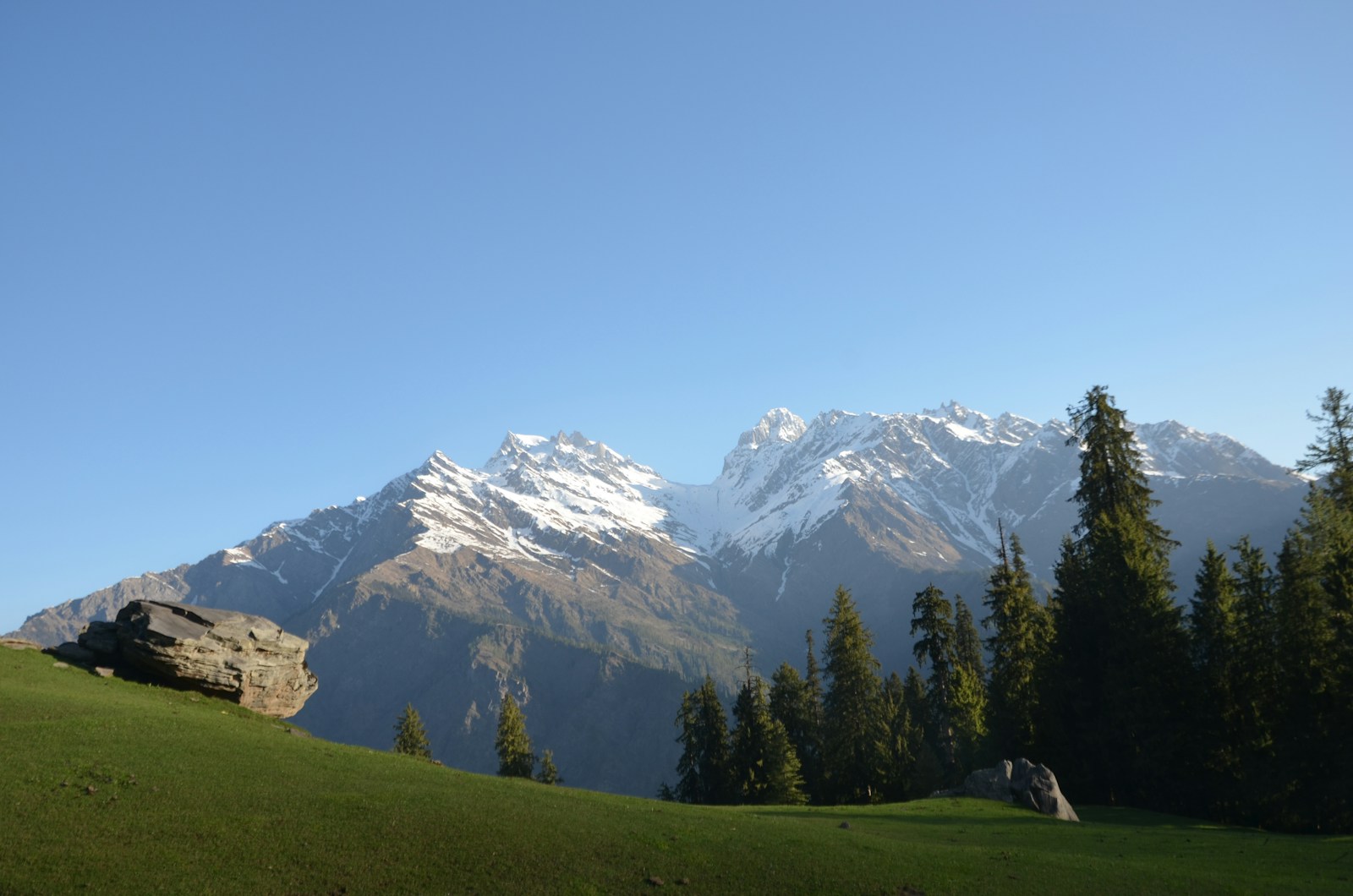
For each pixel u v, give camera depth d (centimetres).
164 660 4816
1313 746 5078
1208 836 4244
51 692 4131
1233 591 6091
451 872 2653
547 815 3331
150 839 2623
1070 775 6222
